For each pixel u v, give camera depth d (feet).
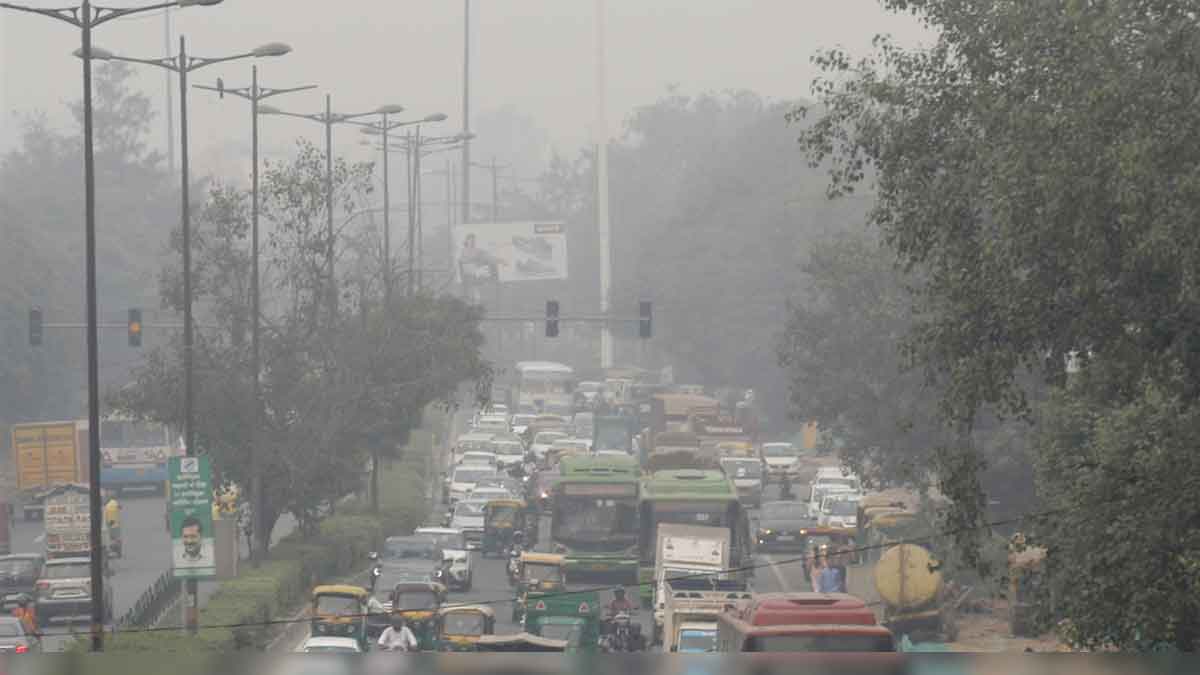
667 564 418.51
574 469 481.46
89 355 290.97
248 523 497.05
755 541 551.18
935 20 189.37
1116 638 190.80
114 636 297.12
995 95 180.24
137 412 502.79
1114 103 162.81
